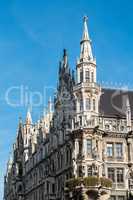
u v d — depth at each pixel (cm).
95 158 9662
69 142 10344
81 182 9306
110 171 9875
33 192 13600
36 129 14538
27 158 15188
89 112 10100
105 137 10081
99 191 9300
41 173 12781
